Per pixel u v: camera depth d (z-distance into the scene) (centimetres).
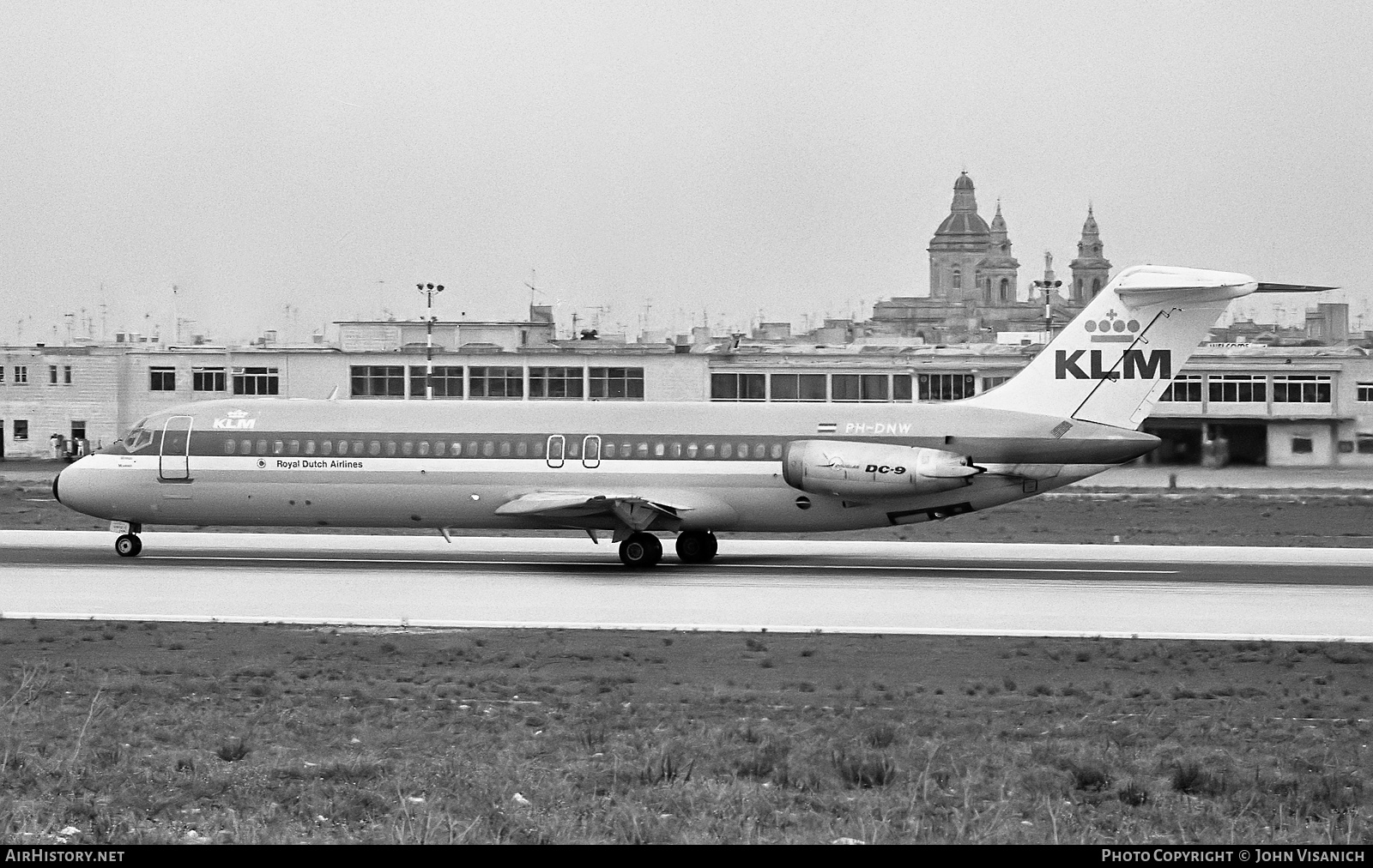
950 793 6712
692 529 15300
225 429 15675
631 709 8419
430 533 18550
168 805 6400
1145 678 9688
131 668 9625
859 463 14775
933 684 9444
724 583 13750
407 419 15588
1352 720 8438
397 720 8131
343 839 5928
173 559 15388
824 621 11638
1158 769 7169
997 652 10456
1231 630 11338
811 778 6856
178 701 8675
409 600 12600
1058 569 15125
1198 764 6962
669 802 6406
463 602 12475
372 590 13125
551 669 9725
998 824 6150
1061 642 10825
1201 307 14838
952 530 19825
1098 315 15025
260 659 9988
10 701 8438
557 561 15562
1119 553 16662
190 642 10588
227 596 12719
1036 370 15188
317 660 9950
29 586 13225
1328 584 13925
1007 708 8688
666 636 10900
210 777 6769
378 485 15412
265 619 11475
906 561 15800
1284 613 12144
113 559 15362
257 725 7969
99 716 8131
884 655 10312
